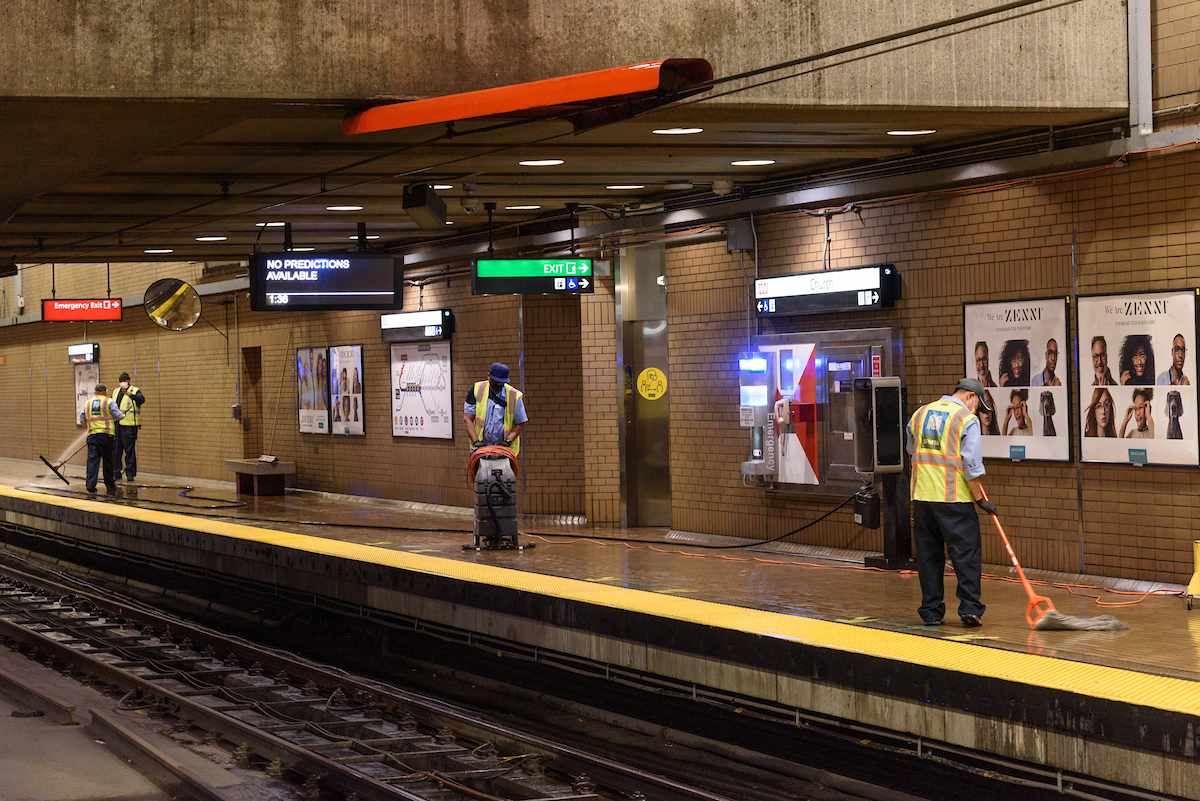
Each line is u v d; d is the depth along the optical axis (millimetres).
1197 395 8469
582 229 13930
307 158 10164
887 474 10133
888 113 8438
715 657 7961
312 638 12773
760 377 11836
